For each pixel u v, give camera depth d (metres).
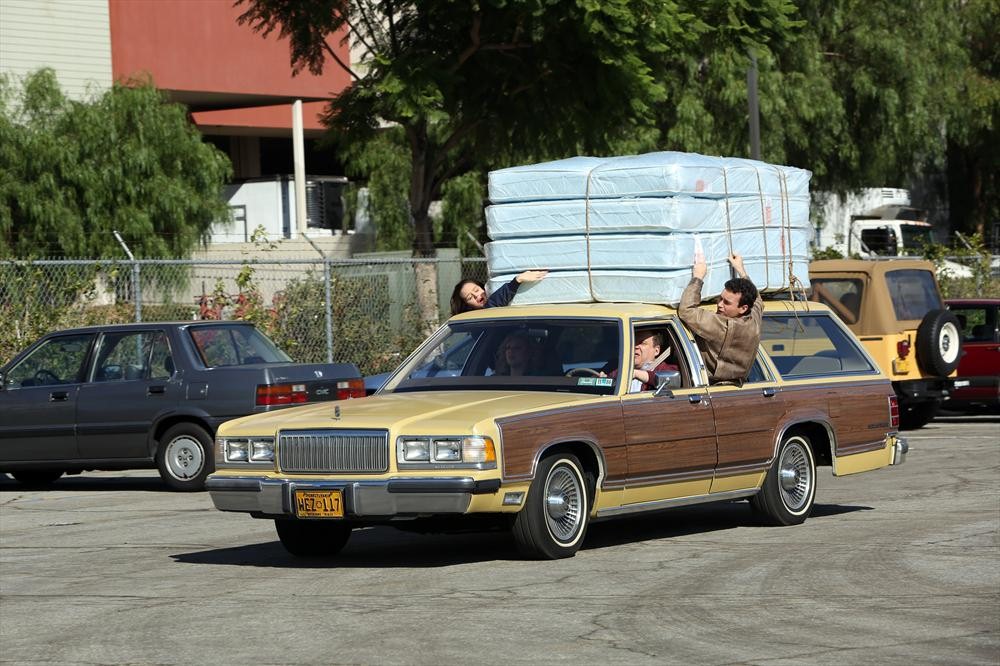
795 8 40.34
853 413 18.56
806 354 18.48
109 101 51.56
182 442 23.81
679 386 16.42
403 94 39.28
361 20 43.31
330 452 14.32
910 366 31.09
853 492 21.53
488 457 14.01
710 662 10.45
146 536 18.17
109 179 50.50
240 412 23.44
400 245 61.00
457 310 20.56
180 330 24.22
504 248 17.78
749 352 16.84
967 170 84.62
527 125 42.44
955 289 47.75
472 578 14.05
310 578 14.36
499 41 40.88
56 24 54.50
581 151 44.66
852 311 31.23
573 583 13.70
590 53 39.12
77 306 30.64
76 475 28.22
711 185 17.30
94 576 14.95
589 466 15.32
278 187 65.44
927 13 63.84
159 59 57.94
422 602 12.83
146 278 49.69
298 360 33.81
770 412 17.36
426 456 14.01
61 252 49.72
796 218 18.81
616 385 15.55
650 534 17.36
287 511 14.42
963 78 70.19
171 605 13.01
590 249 17.22
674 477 16.08
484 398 15.20
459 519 14.34
